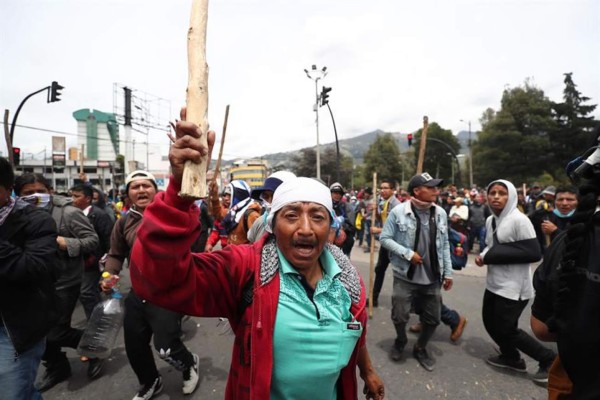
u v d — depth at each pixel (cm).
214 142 98
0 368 186
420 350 346
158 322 260
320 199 128
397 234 344
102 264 370
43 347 209
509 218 312
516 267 311
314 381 121
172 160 93
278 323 119
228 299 125
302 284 131
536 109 3859
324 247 144
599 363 105
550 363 306
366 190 1145
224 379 313
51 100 1343
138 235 101
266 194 347
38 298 199
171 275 102
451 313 391
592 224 112
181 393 290
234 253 130
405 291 339
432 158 6072
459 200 907
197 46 97
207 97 97
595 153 114
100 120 7325
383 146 6191
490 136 3962
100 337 303
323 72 1798
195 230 105
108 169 5425
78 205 422
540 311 150
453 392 297
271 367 117
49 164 5288
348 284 137
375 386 170
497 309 317
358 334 130
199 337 407
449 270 342
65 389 296
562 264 118
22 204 204
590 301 107
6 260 179
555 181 3659
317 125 1795
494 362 339
